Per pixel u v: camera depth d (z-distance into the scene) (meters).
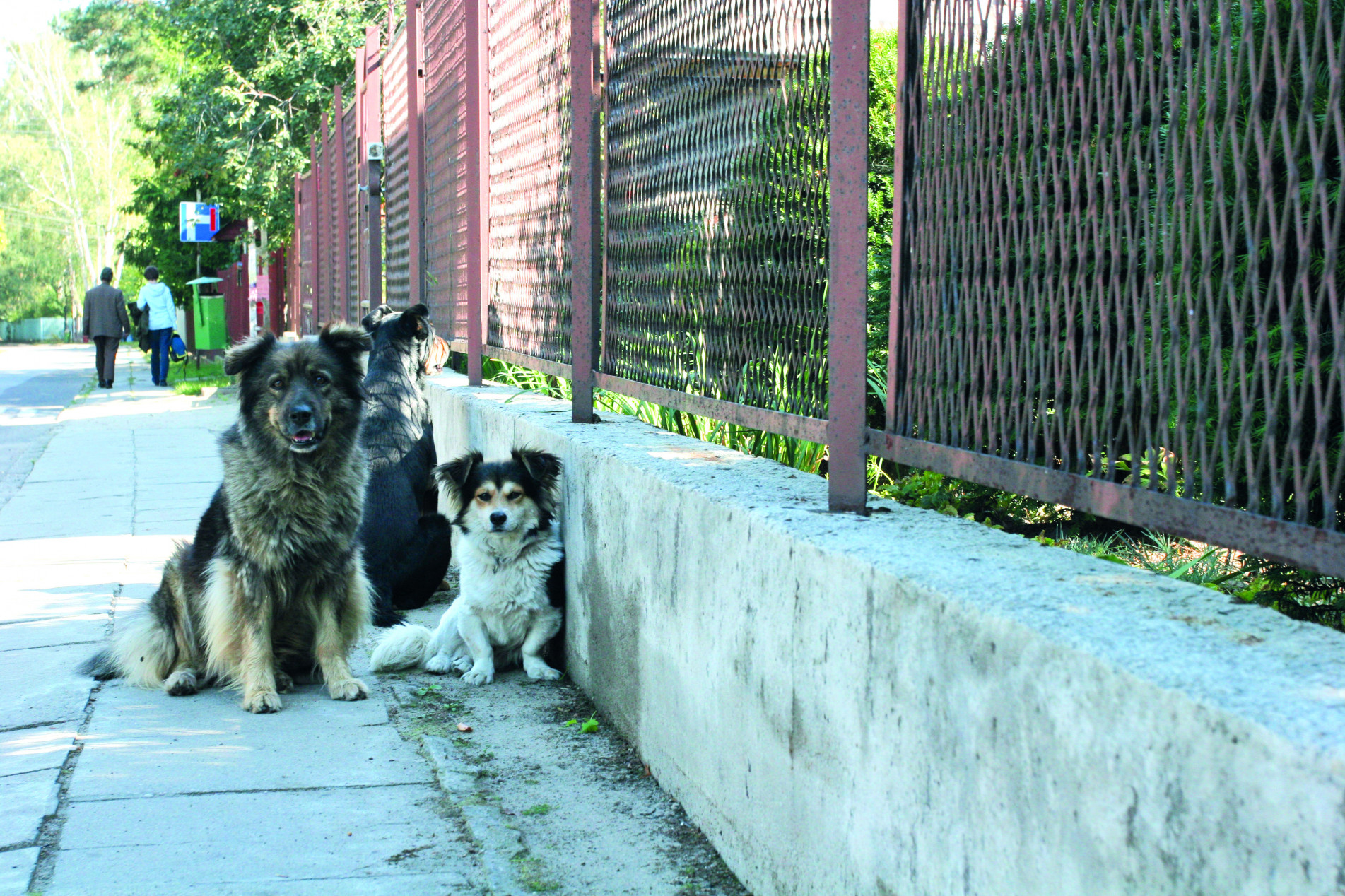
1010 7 2.21
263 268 25.91
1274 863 1.24
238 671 4.33
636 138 4.27
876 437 2.70
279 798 3.31
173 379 22.17
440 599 6.25
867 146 2.62
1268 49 1.59
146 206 35.03
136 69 48.84
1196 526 1.74
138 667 4.46
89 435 12.63
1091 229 1.99
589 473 4.17
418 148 8.98
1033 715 1.65
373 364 6.21
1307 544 1.53
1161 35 1.92
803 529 2.50
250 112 18.69
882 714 2.10
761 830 2.70
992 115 2.28
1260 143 1.61
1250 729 1.27
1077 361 2.04
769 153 3.12
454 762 3.62
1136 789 1.44
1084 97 1.98
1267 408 1.62
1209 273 1.73
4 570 6.38
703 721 3.08
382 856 2.92
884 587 2.08
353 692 4.38
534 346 5.95
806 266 2.95
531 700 4.39
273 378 4.24
